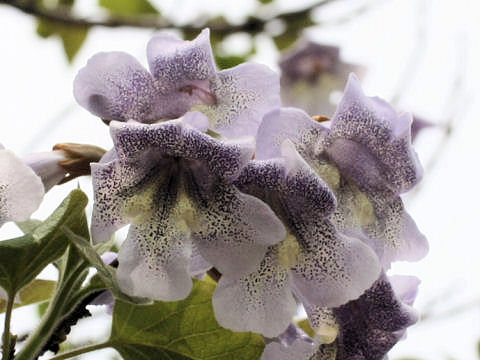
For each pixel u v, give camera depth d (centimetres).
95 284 38
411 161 38
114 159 36
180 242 36
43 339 38
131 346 39
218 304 36
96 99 38
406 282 40
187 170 37
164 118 39
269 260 37
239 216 36
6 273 37
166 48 39
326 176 38
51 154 40
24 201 35
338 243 37
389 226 39
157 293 36
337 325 39
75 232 37
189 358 38
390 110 38
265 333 36
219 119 39
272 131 38
